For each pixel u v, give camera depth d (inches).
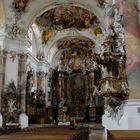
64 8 957.2
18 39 780.6
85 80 1332.4
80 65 1350.9
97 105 1234.0
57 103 1266.0
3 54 733.3
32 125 864.9
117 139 168.6
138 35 339.6
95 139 535.5
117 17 391.2
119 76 375.6
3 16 748.6
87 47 1272.1
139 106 319.9
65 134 264.2
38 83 1088.2
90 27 1041.5
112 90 368.2
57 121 1109.1
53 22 1036.5
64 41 1210.6
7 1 756.6
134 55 335.0
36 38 1066.1
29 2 797.9
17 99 743.1
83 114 1254.9
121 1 358.9
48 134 265.1
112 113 389.1
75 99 1307.8
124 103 343.6
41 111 1026.1
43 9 829.8
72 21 1042.1
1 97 713.0
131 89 328.8
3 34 733.3
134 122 317.1
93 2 783.1
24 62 786.8
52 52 1263.5
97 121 1203.9
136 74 330.0
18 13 787.4
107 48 412.2
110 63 414.3
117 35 408.5
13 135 247.1
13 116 708.0
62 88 1316.4
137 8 348.5
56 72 1320.1
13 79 748.0
